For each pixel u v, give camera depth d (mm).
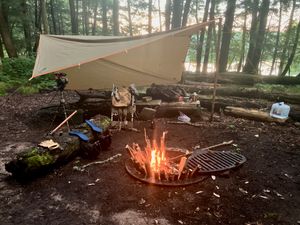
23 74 10875
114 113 6023
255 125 6324
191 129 5895
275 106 6492
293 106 7504
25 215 2732
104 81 6883
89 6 22047
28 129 5594
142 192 3207
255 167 4043
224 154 4332
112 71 6527
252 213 2871
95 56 4781
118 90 6031
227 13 12352
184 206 2949
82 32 24719
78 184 3365
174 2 12609
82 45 5375
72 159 4082
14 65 10977
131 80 7059
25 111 6988
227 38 12633
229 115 7180
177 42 5770
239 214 2846
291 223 2721
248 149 4785
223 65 12938
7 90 9461
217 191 3291
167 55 6094
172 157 4160
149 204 2965
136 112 6715
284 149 4812
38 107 7445
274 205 3041
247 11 13883
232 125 6238
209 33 15789
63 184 3359
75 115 5988
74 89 6926
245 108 7316
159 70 6652
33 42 15258
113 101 5785
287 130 5938
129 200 3033
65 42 5562
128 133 5555
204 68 16484
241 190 3344
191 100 7066
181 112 6629
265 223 2707
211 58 23219
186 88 9188
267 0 12641
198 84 10164
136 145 4141
